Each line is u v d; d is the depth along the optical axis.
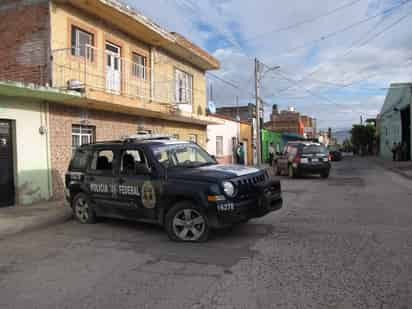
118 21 14.02
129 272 4.86
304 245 5.77
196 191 6.07
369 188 13.12
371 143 65.12
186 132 21.14
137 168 6.82
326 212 8.57
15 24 11.85
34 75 11.58
